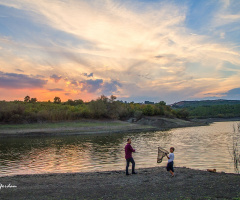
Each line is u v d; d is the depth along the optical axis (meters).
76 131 64.75
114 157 24.61
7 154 27.61
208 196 9.84
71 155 26.31
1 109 71.19
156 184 12.16
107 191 10.98
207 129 76.31
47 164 21.16
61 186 12.09
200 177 13.58
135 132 67.00
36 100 132.25
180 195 10.13
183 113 137.50
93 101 94.38
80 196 10.23
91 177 14.41
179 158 22.86
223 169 17.75
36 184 12.62
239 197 9.58
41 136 54.97
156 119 105.81
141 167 19.14
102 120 91.38
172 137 49.53
